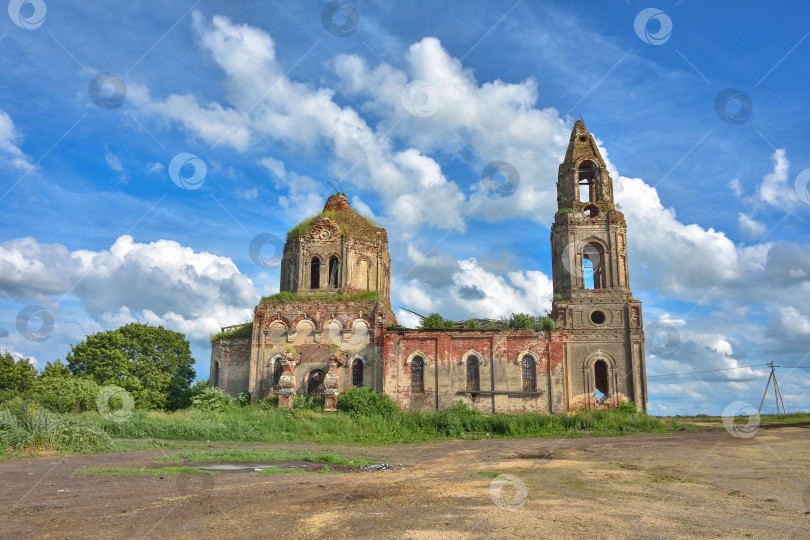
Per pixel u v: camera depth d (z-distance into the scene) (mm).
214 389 44188
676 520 11641
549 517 11914
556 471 19172
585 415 40719
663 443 30109
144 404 47312
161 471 19469
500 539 10250
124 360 50438
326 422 37438
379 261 52094
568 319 46656
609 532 10695
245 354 49312
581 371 45500
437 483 16734
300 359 46688
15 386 46875
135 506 13617
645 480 17016
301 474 19297
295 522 11773
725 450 25547
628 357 45562
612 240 48188
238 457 23781
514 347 45625
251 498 14492
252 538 10625
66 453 25000
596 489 15398
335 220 51906
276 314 47781
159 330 54781
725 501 13648
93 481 17469
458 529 10969
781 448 25984
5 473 19109
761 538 10320
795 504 13281
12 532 11328
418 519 11852
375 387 45875
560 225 49750
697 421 51625
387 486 16297
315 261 51094
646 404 44469
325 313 47500
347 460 24000
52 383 41750
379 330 46906
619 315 46375
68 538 10836
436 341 46062
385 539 10367
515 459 23672
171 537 10781
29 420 26234
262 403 43844
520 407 44469
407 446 32188
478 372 45438
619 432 38188
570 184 50562
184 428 33250
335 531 10984
